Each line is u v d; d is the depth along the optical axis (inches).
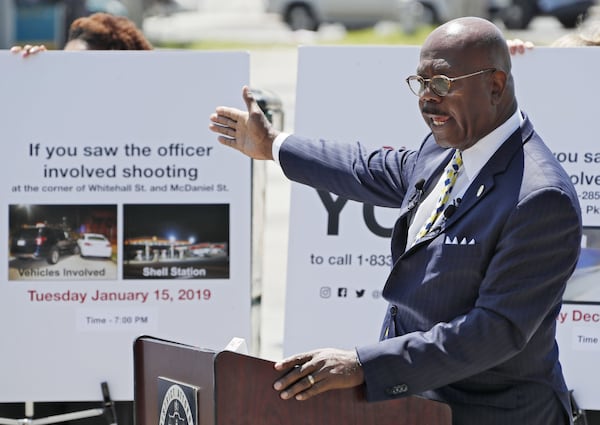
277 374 176.4
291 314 276.5
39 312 275.9
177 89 271.6
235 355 174.6
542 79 266.2
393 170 214.1
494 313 176.9
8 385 277.1
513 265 176.9
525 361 186.7
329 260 274.8
